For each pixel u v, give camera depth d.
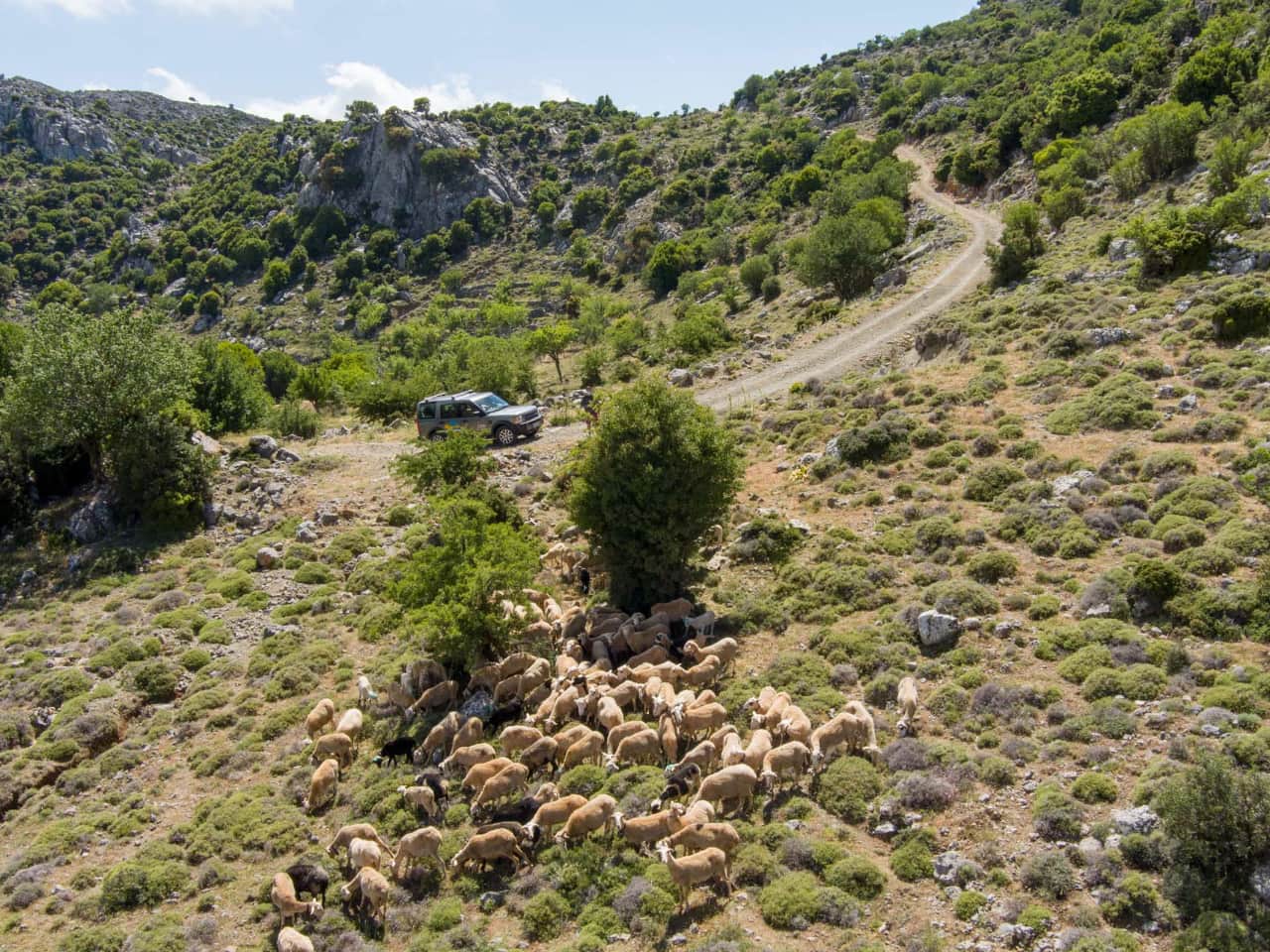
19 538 34.44
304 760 18.50
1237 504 20.28
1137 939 10.55
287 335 134.75
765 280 86.75
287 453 38.91
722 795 14.06
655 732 16.19
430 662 20.27
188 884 14.98
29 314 138.50
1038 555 20.94
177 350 36.72
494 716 18.28
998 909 11.42
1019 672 16.80
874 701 17.03
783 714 16.16
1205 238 36.91
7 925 14.52
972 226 73.12
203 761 19.25
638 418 21.81
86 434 34.19
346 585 27.48
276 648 23.86
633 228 140.00
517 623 20.47
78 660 24.36
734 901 12.34
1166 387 27.27
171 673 23.11
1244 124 57.72
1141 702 14.98
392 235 159.25
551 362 86.31
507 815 14.80
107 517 33.78
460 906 13.24
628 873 13.16
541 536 28.31
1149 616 17.55
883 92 153.50
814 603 21.25
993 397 31.44
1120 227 47.69
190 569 29.97
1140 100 84.69
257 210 174.12
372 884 13.36
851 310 54.06
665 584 22.59
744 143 164.75
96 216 175.62
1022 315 38.69
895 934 11.35
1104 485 22.73
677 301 108.06
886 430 29.42
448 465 29.91
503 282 139.62
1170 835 11.46
